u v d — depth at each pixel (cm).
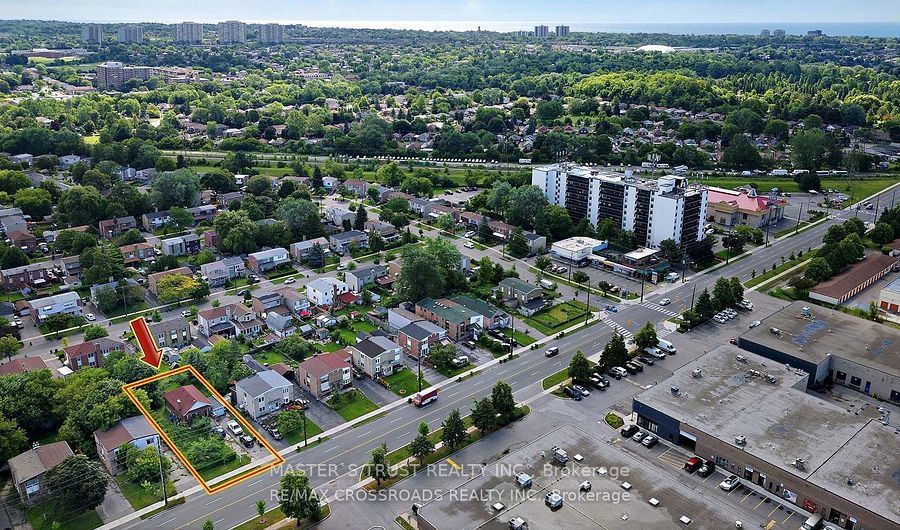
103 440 12656
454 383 15588
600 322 18662
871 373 14962
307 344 16888
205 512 11494
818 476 11425
